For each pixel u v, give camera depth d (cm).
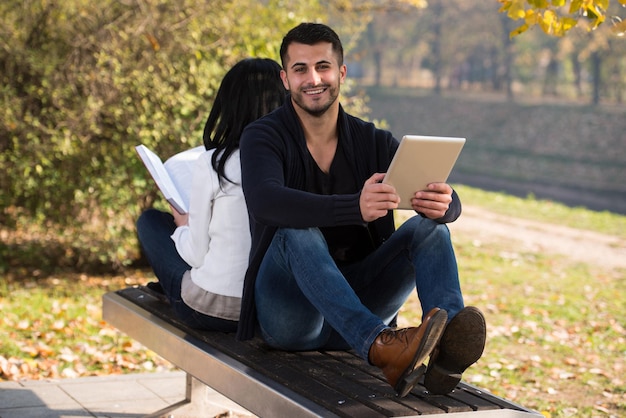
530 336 1016
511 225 2288
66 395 628
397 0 1458
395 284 403
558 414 706
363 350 348
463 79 8875
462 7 7381
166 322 468
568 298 1301
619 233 2262
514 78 7956
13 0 1106
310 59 397
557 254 1864
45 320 905
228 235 436
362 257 423
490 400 350
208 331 447
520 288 1369
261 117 424
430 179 361
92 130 1065
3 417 572
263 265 390
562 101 6575
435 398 346
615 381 828
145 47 1103
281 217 368
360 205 355
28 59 1066
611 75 6544
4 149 1091
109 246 1121
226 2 1144
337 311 355
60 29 1116
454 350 339
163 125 1081
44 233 1185
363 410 327
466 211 2534
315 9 1264
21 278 1138
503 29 7100
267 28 1167
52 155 1076
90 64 1098
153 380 675
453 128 6253
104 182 1088
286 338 398
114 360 772
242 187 397
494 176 4641
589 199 3891
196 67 1110
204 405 564
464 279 1420
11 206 1130
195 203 443
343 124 416
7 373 704
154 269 480
